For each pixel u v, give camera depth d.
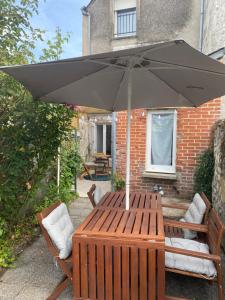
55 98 3.16
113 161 6.06
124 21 7.27
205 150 5.25
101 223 2.33
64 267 2.16
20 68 2.00
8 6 2.88
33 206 4.09
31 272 2.75
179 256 2.26
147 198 3.25
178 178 5.54
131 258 2.00
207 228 2.50
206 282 2.56
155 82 2.95
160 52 1.77
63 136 3.98
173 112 5.54
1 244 3.11
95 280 2.06
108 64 2.20
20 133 3.26
